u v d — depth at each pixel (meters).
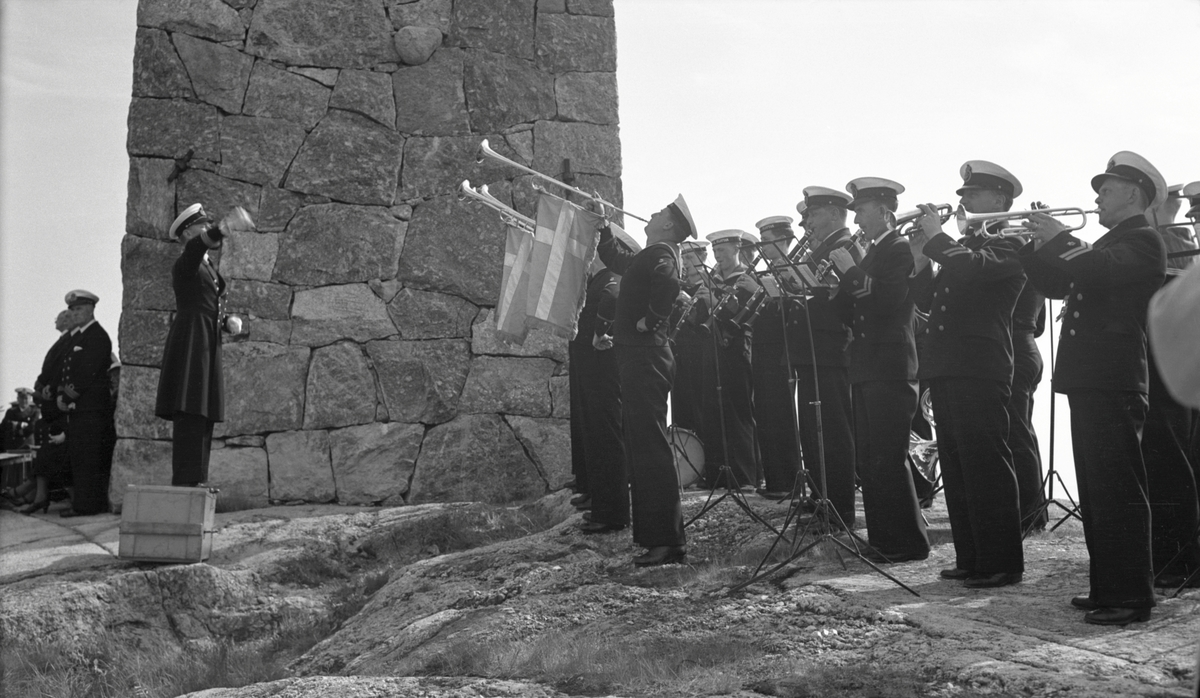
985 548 6.11
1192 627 5.00
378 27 11.74
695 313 10.10
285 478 11.05
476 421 11.24
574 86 11.98
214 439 11.05
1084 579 6.16
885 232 7.05
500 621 6.50
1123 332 5.31
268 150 11.44
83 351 11.30
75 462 11.21
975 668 4.57
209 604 8.59
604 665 5.49
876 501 6.99
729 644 5.51
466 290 11.43
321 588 9.15
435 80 11.73
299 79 11.57
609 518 8.45
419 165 11.62
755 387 8.97
